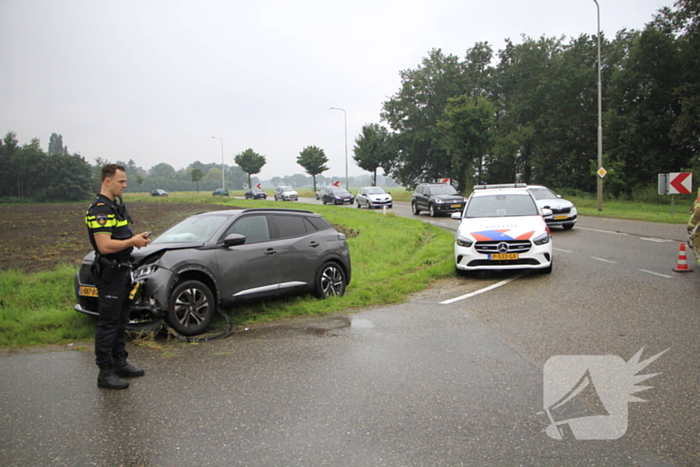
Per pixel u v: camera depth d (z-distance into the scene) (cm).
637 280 863
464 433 341
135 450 323
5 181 8550
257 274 674
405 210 3253
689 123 3178
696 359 475
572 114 4562
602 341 540
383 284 912
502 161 4900
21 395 420
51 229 2288
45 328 639
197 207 3916
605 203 3117
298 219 771
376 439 334
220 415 375
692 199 3216
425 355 509
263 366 486
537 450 317
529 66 4719
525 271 1012
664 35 3462
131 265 457
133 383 446
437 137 5491
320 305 731
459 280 957
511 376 445
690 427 344
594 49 4553
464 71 5747
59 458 314
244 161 8494
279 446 326
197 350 543
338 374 459
